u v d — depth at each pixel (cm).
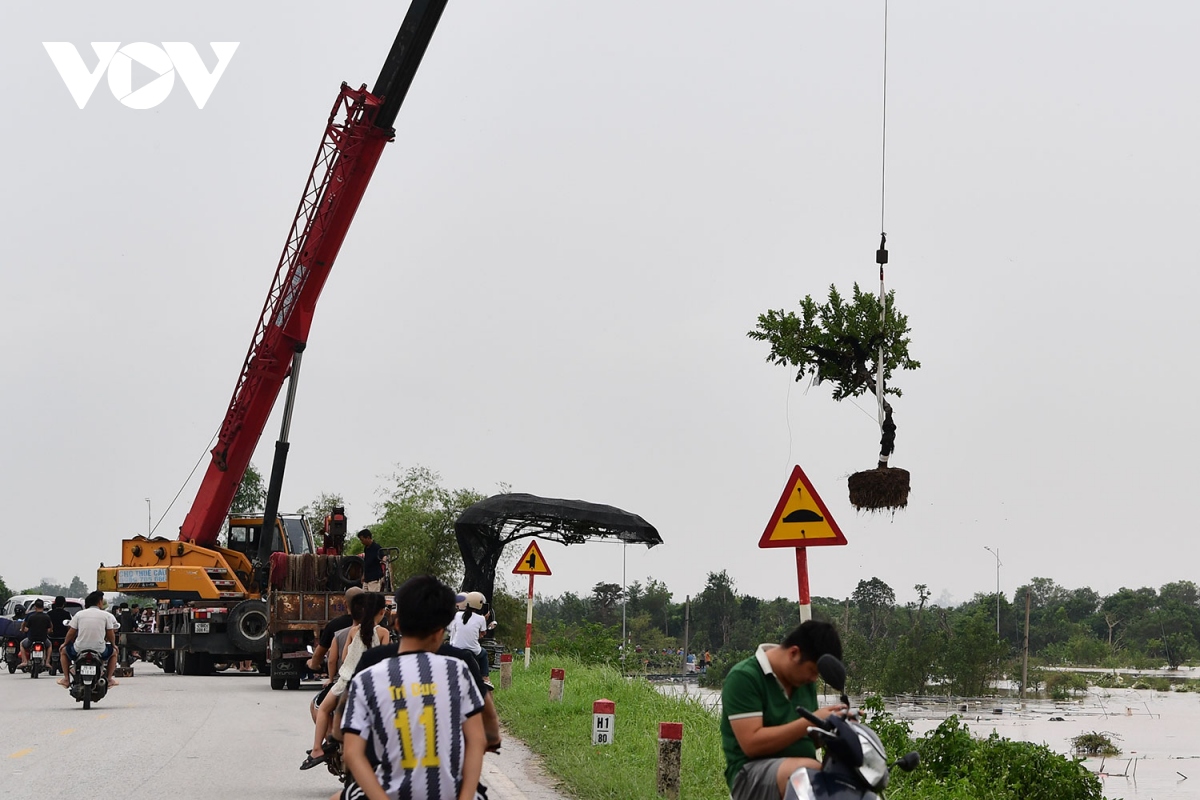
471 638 1506
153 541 3095
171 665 3294
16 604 4172
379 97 2609
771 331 1339
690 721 1561
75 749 1463
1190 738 4922
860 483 1237
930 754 1377
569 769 1235
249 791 1163
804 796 588
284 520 3133
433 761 506
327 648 1045
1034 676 10212
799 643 643
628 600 13675
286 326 2762
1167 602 17125
